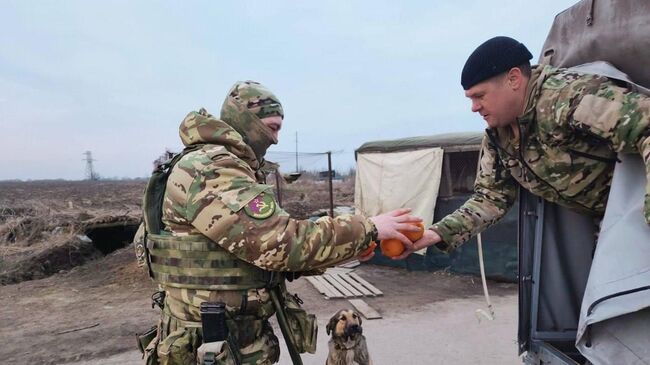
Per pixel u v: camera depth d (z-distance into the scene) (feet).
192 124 6.46
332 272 29.71
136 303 24.26
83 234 42.42
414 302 23.02
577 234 8.02
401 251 7.02
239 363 6.08
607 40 6.66
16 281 32.27
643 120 5.32
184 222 6.11
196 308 6.19
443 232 8.21
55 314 22.81
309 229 5.88
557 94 6.33
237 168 6.06
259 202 5.81
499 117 6.86
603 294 5.19
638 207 5.43
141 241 7.82
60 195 98.22
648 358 4.99
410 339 17.69
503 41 6.59
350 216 6.41
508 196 8.68
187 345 6.16
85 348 17.94
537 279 8.01
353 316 12.92
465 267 27.86
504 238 26.32
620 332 5.21
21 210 52.90
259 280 6.31
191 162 6.08
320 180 100.27
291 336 6.66
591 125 5.79
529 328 8.22
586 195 7.02
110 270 31.07
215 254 6.10
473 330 18.52
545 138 6.69
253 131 6.92
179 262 6.21
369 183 32.24
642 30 6.15
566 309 8.14
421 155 29.01
